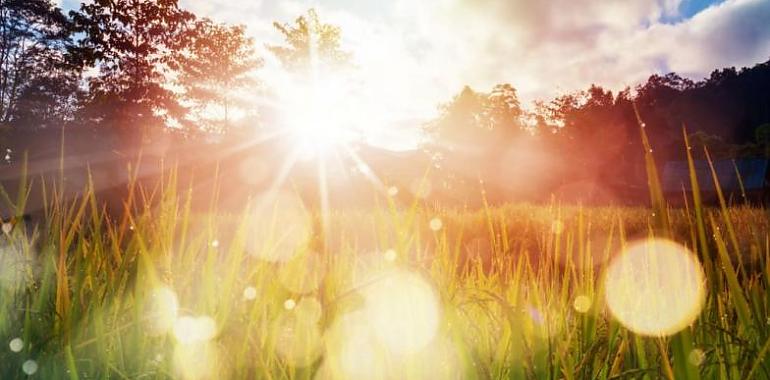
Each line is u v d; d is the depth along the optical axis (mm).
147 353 1625
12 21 47719
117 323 1689
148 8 34531
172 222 1900
